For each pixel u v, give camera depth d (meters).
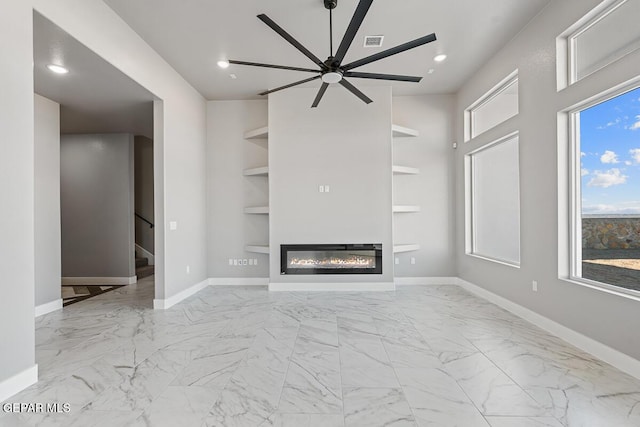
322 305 4.25
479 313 3.87
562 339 3.04
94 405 2.03
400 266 5.49
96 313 3.99
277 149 5.09
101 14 2.98
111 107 4.43
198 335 3.23
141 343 3.03
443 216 5.47
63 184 5.92
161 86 4.05
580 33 2.95
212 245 5.57
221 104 5.55
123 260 5.90
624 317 2.42
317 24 3.35
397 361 2.62
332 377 2.37
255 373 2.44
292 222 5.09
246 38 3.61
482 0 3.04
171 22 3.31
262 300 4.52
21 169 2.21
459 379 2.33
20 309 2.20
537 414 1.92
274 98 5.10
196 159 5.13
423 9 3.15
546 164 3.25
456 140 5.41
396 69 4.49
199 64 4.23
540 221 3.35
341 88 5.06
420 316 3.77
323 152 5.07
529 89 3.47
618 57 2.58
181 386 2.26
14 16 2.16
